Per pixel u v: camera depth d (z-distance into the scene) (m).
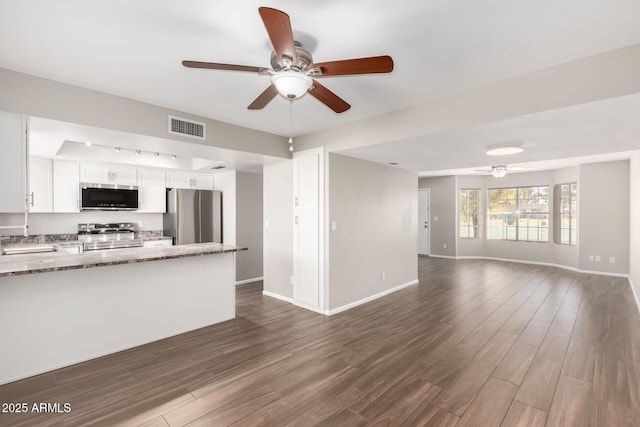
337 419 1.96
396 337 3.23
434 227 8.73
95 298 2.80
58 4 1.57
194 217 5.55
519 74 2.41
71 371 2.55
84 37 1.88
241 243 5.67
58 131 2.80
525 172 7.59
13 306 2.42
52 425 1.90
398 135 3.19
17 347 2.43
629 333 3.30
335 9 1.62
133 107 2.88
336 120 3.56
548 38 1.91
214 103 2.99
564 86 2.23
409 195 5.51
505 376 2.46
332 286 3.99
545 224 7.36
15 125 2.34
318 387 2.31
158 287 3.20
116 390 2.28
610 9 1.62
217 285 3.68
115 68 2.29
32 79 2.38
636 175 4.70
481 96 2.61
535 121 2.56
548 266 7.09
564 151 3.74
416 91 2.72
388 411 2.04
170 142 3.24
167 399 2.17
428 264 7.49
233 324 3.63
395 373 2.51
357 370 2.56
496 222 8.13
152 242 5.29
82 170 4.71
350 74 1.79
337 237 4.06
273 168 4.75
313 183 4.10
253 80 2.48
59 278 2.62
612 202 6.04
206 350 2.94
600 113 2.36
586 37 1.90
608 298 4.58
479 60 2.19
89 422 1.93
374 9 1.62
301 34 1.86
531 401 2.14
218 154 3.97
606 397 2.18
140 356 2.82
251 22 1.74
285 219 4.57
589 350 2.90
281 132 4.09
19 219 4.55
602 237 6.16
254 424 1.92
